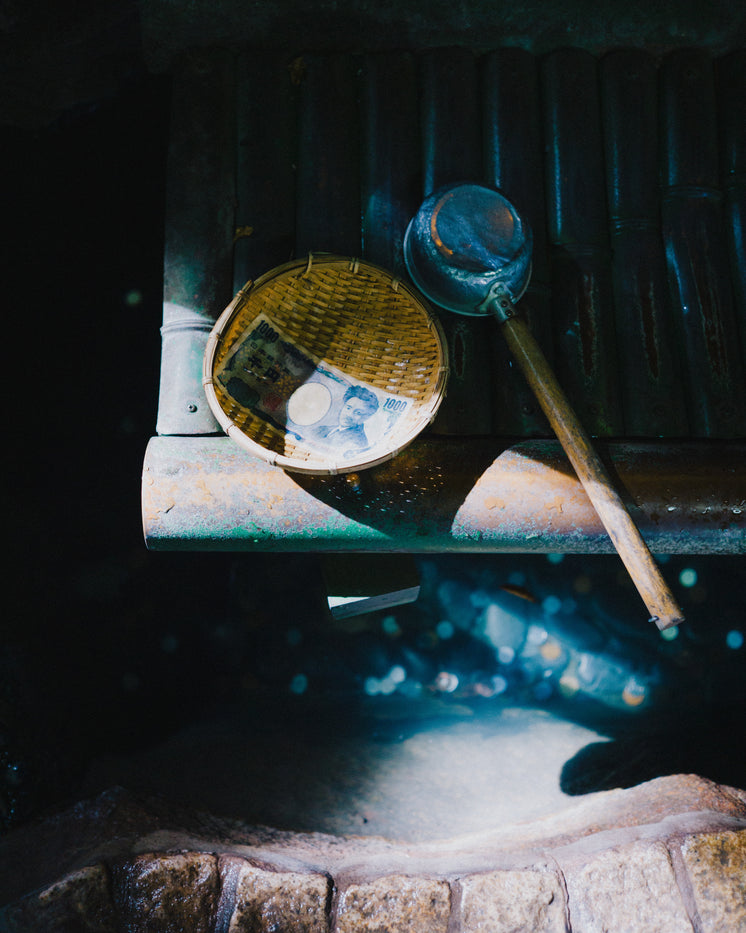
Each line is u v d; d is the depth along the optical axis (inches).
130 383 58.2
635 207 45.7
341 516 38.5
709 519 39.5
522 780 48.4
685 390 44.1
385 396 38.2
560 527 39.1
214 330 36.9
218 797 44.9
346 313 39.6
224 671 60.8
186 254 42.9
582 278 44.4
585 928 35.2
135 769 47.6
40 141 52.8
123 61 49.4
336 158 44.9
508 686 60.0
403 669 60.8
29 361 53.5
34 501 52.9
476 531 39.1
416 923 35.4
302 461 35.7
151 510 38.3
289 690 59.9
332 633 61.7
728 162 46.8
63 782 46.1
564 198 45.4
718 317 44.4
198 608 60.9
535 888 35.8
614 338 44.4
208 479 38.4
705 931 34.6
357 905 35.8
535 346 38.9
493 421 42.6
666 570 60.8
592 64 47.3
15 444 52.4
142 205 56.2
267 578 63.2
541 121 47.0
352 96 46.1
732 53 47.8
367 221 44.7
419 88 46.8
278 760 49.0
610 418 42.9
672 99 46.9
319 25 45.4
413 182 45.1
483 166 46.2
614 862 35.9
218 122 44.7
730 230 46.0
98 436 57.1
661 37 46.9
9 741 45.1
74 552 54.3
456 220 39.9
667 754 46.7
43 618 50.8
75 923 35.7
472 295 40.0
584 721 55.1
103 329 56.8
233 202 44.3
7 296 52.1
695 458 40.0
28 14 45.9
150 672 55.6
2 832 43.2
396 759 50.2
